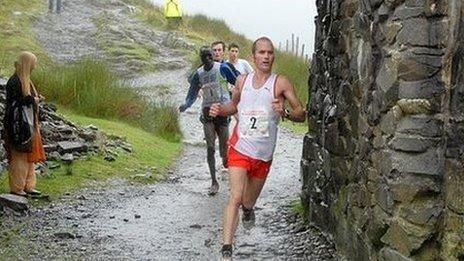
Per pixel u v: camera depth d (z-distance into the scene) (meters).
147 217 8.59
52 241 7.36
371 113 5.59
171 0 32.03
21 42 25.33
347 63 6.57
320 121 7.73
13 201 8.38
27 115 8.84
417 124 4.92
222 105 6.47
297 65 21.91
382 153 5.26
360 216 5.93
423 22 4.89
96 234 7.71
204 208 9.17
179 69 26.14
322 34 7.88
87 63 16.58
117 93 15.97
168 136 15.23
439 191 4.88
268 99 6.18
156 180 10.98
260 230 7.88
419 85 4.91
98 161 11.34
